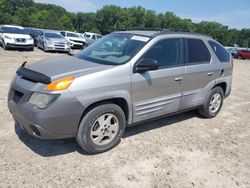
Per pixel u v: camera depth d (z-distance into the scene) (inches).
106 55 173.8
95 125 152.1
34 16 4079.7
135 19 4370.1
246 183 143.8
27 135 172.4
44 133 136.0
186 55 195.6
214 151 174.7
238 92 365.4
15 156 147.7
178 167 151.6
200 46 210.5
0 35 716.0
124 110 165.9
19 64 457.7
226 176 148.1
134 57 162.9
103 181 133.2
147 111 174.4
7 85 292.4
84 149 152.7
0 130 176.7
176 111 196.4
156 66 162.6
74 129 143.7
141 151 164.6
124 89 157.0
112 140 160.9
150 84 169.8
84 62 165.2
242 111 270.5
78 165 144.3
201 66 206.1
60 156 151.5
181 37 195.5
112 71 151.9
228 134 205.2
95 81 144.6
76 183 129.9
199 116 237.0
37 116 133.2
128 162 151.4
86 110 147.5
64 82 136.5
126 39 183.3
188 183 138.7
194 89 205.0
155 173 144.0
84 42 981.2
